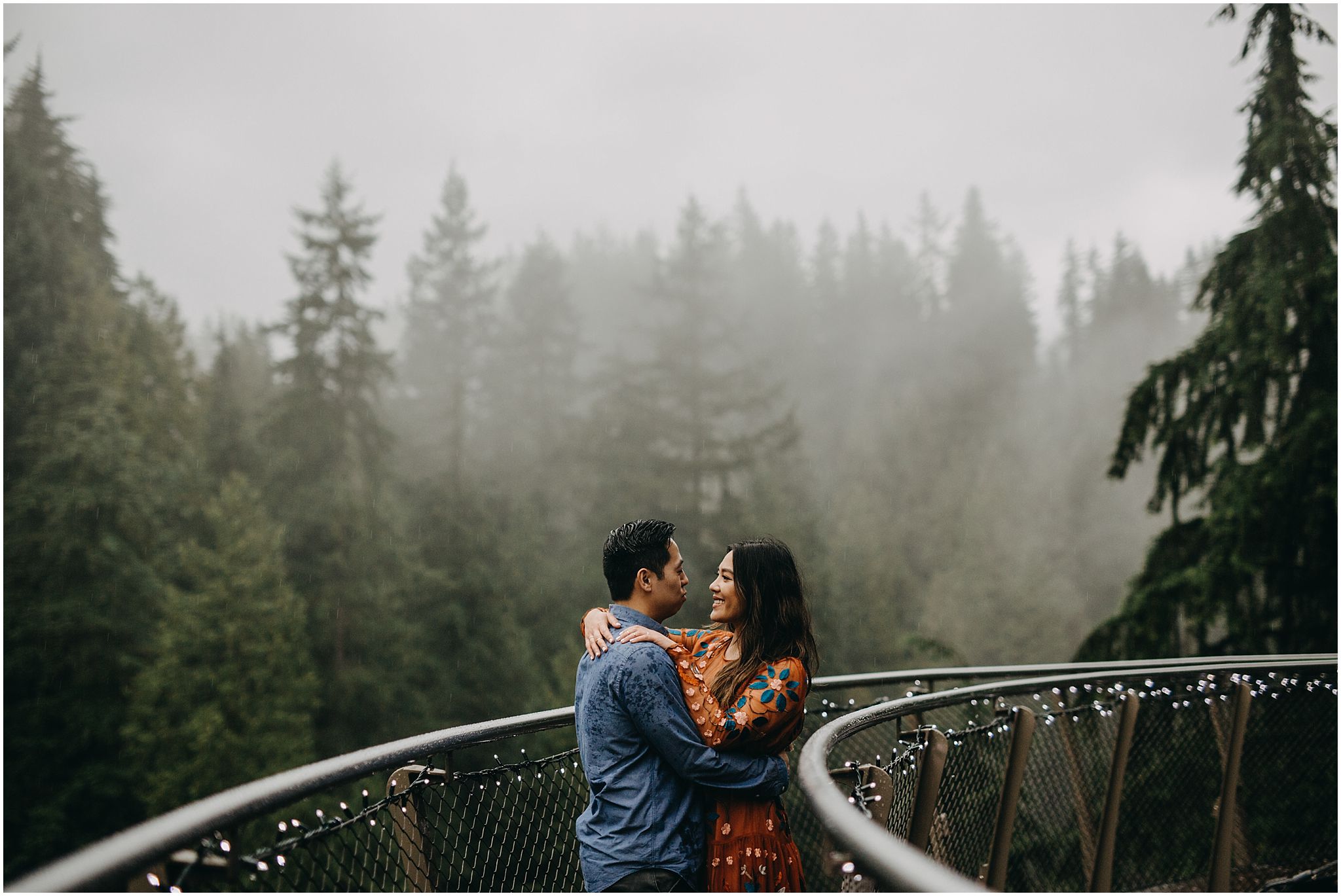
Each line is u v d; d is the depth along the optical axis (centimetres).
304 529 3278
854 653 4456
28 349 3309
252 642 2641
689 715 217
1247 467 927
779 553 244
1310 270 905
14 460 3114
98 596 2809
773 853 224
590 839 220
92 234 4484
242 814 149
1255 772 444
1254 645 873
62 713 2708
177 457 3775
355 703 2981
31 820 2570
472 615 3478
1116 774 353
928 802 272
